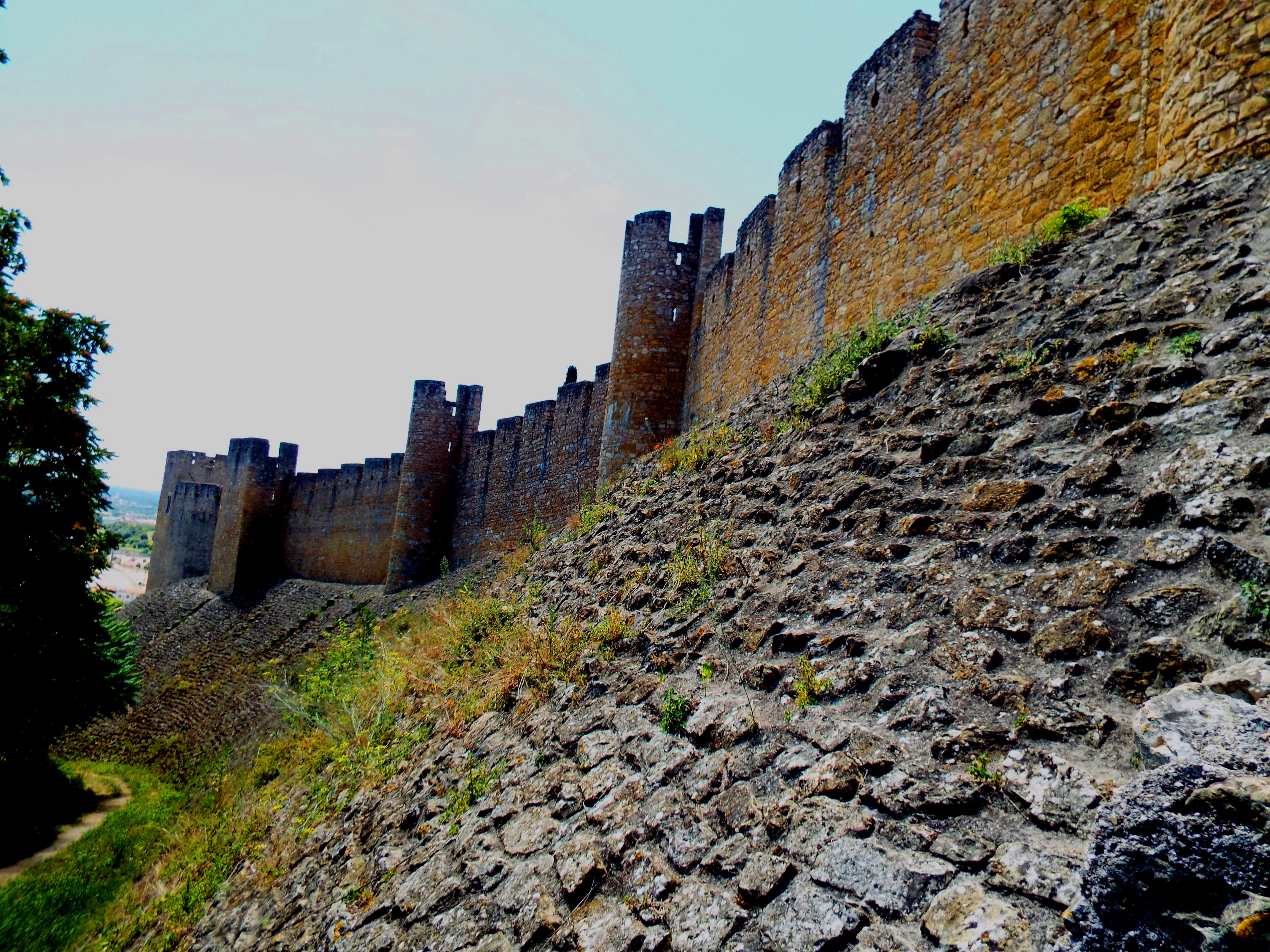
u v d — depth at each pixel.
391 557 29.48
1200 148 5.51
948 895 2.08
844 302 11.78
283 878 5.93
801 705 3.39
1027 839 2.15
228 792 11.98
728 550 5.91
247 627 32.03
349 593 30.83
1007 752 2.50
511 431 27.19
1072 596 2.99
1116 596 2.86
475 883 3.79
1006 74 8.36
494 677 6.68
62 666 15.73
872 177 11.19
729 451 8.95
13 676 14.78
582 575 8.44
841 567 4.43
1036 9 7.91
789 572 4.85
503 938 3.21
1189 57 5.64
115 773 21.41
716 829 3.00
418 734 6.77
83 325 15.72
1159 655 2.46
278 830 7.17
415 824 5.05
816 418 7.33
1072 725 2.44
